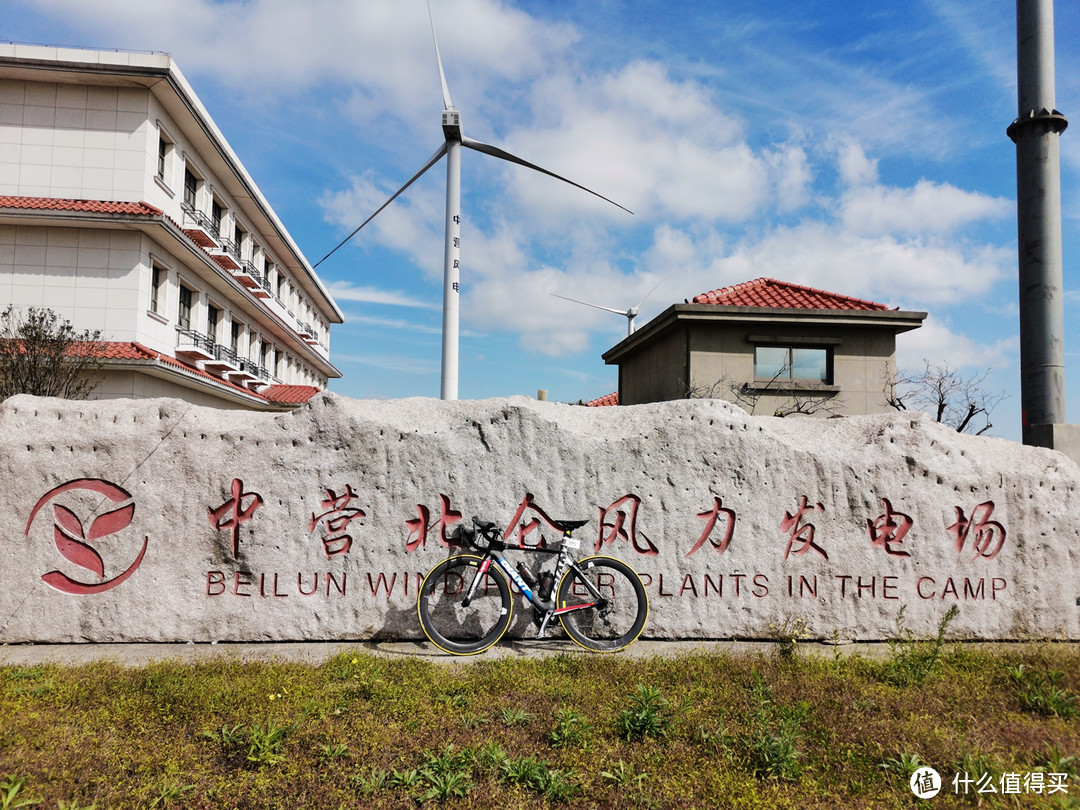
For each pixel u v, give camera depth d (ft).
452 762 11.91
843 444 22.15
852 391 61.05
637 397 73.87
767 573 21.35
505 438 21.20
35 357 53.62
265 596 20.29
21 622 19.71
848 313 59.72
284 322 107.86
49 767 11.39
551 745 12.75
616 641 20.12
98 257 63.16
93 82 65.36
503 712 14.02
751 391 60.29
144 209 62.28
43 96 65.51
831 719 13.74
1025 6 26.76
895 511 21.68
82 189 65.21
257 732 12.57
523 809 10.68
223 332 84.94
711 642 20.85
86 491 20.18
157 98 68.13
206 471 20.45
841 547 21.56
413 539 20.74
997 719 14.03
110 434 20.38
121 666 17.13
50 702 14.38
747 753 12.35
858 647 20.65
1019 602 21.74
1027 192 26.61
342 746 12.27
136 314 63.16
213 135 76.74
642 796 10.98
